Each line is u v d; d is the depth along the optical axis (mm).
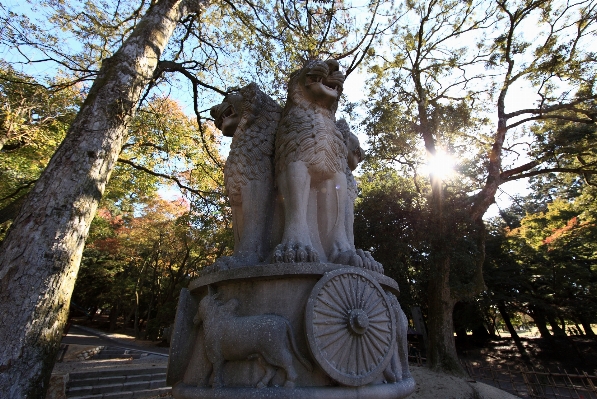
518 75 12281
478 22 12289
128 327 27375
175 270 22312
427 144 11344
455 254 9188
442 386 7855
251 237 2596
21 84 6980
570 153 11375
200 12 6227
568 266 15242
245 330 1917
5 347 2848
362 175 12328
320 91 2703
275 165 2756
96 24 7051
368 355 2000
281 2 7270
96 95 4238
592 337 16734
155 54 4914
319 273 2072
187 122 9578
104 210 15266
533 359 16125
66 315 3318
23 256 3189
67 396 6809
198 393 1930
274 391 1789
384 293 2199
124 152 10078
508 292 16438
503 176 11711
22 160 9180
